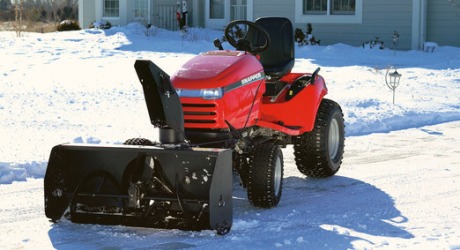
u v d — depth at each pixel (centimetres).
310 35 2434
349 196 786
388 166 937
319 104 859
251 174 713
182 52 2253
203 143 692
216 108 698
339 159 891
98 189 659
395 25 2380
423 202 757
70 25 3092
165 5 2908
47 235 639
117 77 1722
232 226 663
